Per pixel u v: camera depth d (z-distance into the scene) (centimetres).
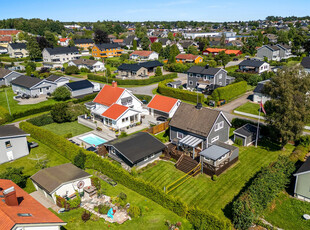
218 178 3584
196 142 4019
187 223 2719
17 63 13650
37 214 2217
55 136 4409
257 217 2761
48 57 13800
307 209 2948
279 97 4056
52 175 3209
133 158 3725
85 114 5878
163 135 5038
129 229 2628
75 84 7844
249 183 3444
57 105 5819
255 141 4688
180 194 3259
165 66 11462
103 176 3641
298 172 3064
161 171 3803
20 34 19062
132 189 3316
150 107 5975
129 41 19225
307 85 3834
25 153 4303
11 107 6831
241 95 7600
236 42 18075
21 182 3425
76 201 2927
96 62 11619
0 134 4050
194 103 7031
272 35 19562
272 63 11444
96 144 4744
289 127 3912
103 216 2811
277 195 3203
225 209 2964
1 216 1984
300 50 13600
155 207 2977
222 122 4350
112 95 6053
